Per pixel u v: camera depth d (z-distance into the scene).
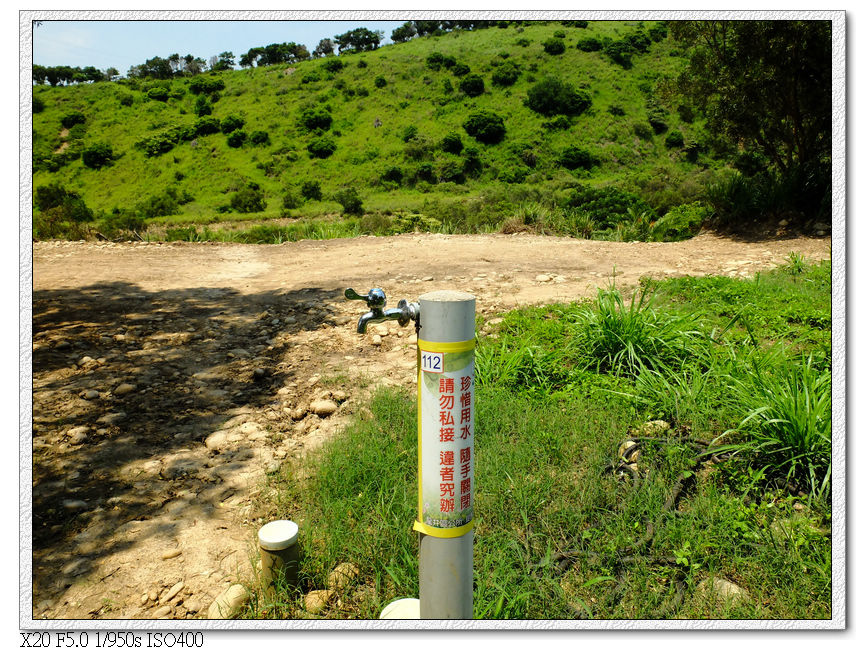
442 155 50.69
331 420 4.49
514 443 3.88
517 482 3.38
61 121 58.22
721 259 9.11
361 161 51.12
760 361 4.48
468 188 46.69
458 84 59.34
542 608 2.55
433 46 69.50
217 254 11.61
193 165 52.44
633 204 20.14
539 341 5.46
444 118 55.22
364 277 8.78
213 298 7.94
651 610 2.56
